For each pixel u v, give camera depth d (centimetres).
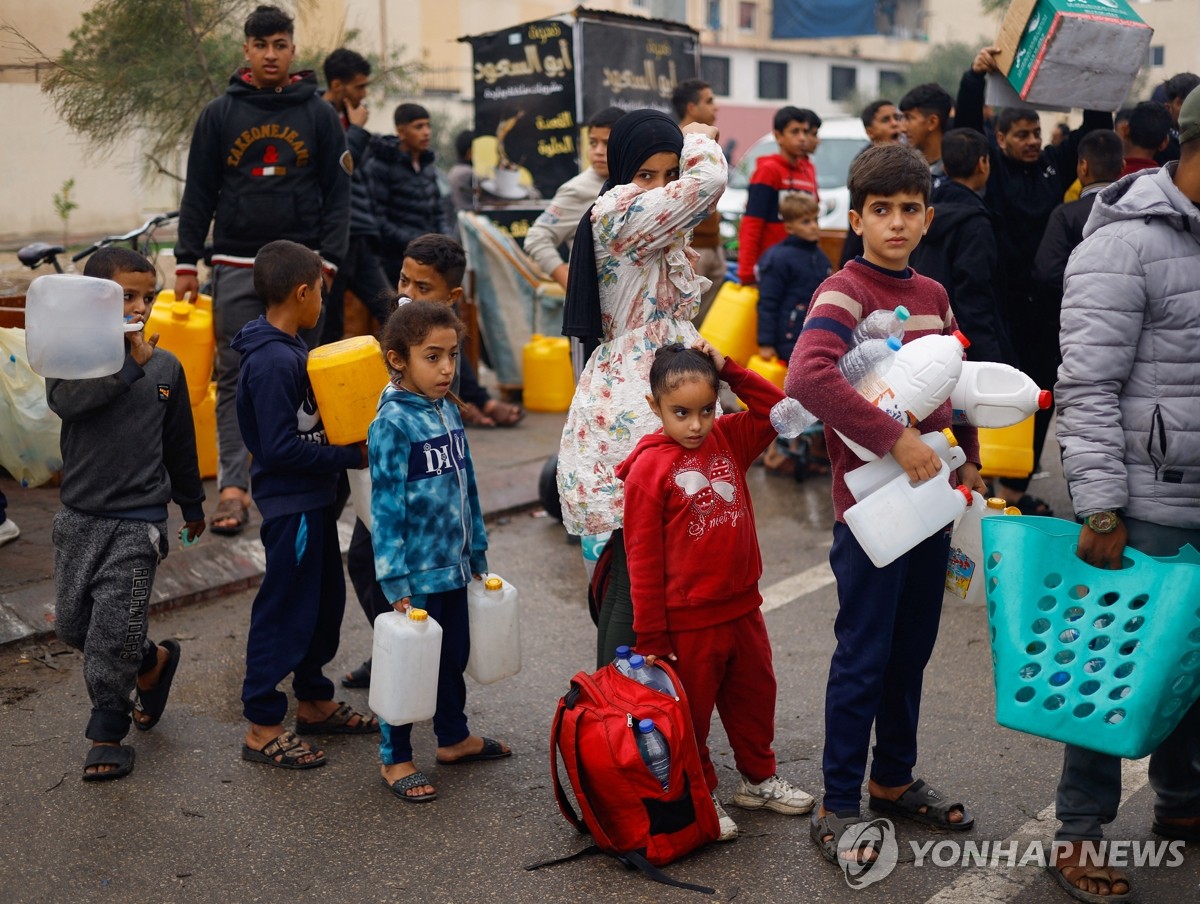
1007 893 312
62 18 822
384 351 365
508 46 971
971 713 421
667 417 323
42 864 329
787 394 314
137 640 378
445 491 368
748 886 316
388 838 343
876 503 305
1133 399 305
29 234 905
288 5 938
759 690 347
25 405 629
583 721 325
